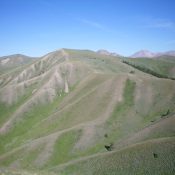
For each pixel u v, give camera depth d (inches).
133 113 4269.2
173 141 2325.3
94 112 4384.8
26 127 5113.2
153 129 2970.0
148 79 5019.7
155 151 2261.3
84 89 5467.5
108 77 5447.8
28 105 5580.7
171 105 4261.8
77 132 3897.6
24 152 3688.5
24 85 6550.2
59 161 3523.6
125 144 2989.7
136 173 2113.7
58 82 6166.3
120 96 4628.4
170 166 2042.3
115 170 2250.2
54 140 3806.6
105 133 3882.9
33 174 1870.1
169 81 4904.0
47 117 4913.9
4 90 6451.8
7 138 4901.6
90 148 3651.6
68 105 4869.6
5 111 5935.0
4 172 1771.7
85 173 2394.2
